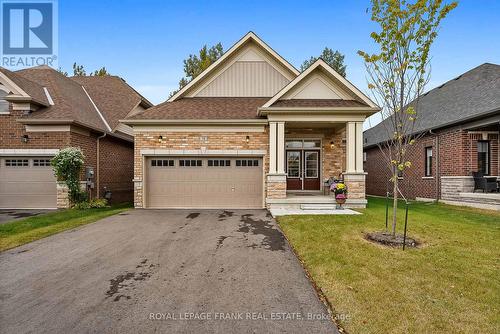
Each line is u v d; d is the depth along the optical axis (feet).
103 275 14.75
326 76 37.68
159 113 38.06
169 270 15.37
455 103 44.42
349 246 18.56
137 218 29.73
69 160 34.53
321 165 41.88
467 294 12.08
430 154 45.21
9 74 37.93
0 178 36.81
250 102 42.27
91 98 52.31
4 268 15.74
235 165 37.60
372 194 62.18
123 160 49.19
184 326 10.17
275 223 26.91
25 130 36.37
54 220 28.37
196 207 37.40
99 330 9.96
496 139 38.24
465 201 37.22
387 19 18.49
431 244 18.97
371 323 10.11
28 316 10.87
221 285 13.50
